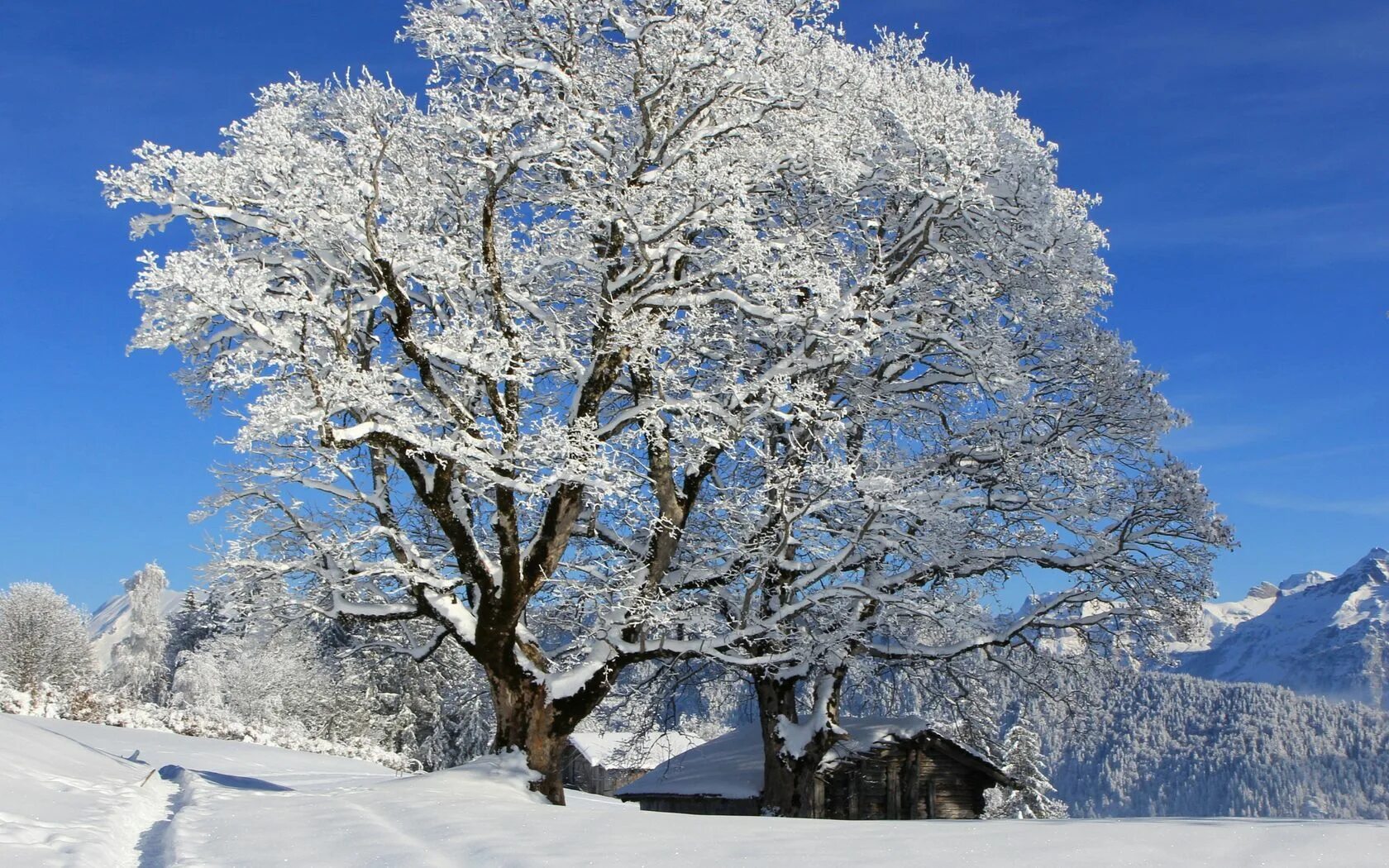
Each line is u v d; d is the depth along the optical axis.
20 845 7.92
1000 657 21.06
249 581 15.37
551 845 8.50
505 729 14.84
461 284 14.73
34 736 15.55
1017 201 18.19
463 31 14.51
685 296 15.73
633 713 23.75
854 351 15.89
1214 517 19.11
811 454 17.36
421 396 14.07
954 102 18.52
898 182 17.67
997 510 19.97
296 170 13.21
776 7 16.95
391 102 13.85
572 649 16.72
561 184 17.02
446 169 15.18
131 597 91.06
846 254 18.64
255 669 50.22
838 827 9.72
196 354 13.91
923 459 19.67
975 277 19.28
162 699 68.94
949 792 25.70
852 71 18.09
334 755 35.38
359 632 17.33
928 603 17.11
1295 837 7.57
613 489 13.52
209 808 11.89
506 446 13.92
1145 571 19.33
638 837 8.95
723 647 16.08
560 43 15.61
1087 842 7.75
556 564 14.80
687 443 15.78
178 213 13.11
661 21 15.03
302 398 12.41
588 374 15.27
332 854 8.67
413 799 12.02
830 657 18.39
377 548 16.00
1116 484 19.98
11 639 58.88
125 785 13.56
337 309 13.05
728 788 23.50
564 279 17.02
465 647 15.06
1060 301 19.59
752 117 16.03
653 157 15.52
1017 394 18.25
